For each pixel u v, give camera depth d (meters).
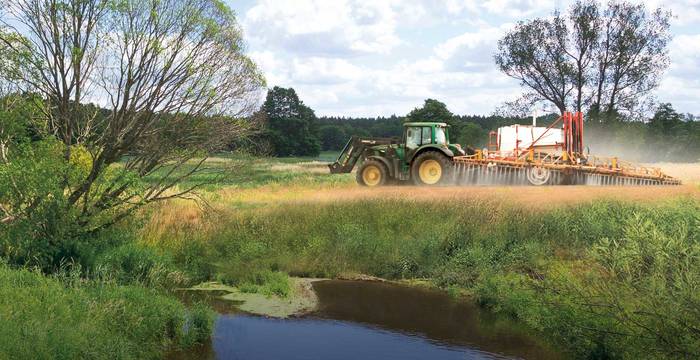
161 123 11.54
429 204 14.85
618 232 11.10
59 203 9.99
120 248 11.30
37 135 11.20
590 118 40.34
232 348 7.94
